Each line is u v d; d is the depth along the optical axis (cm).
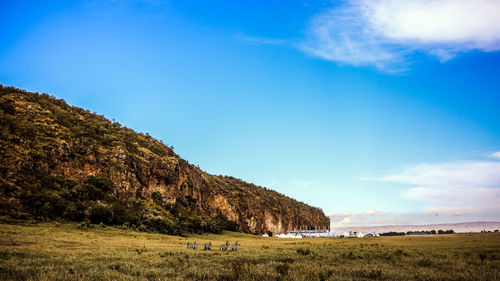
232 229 14925
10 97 9688
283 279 1719
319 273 1914
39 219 6372
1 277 1634
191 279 1708
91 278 1648
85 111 13825
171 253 3378
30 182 7125
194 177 15650
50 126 9181
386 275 1903
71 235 5303
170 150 15275
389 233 15800
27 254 2633
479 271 2072
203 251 4003
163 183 11581
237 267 1931
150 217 8656
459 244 5366
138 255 3033
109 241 4944
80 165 8862
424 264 2566
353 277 1838
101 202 8050
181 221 10519
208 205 16062
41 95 11931
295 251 4272
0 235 4081
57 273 1719
